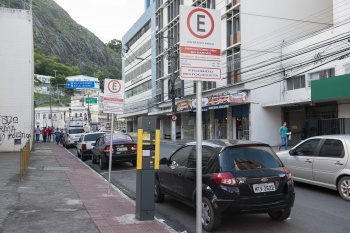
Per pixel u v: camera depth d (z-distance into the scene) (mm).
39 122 88062
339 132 20750
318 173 9320
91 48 168250
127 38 67000
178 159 7727
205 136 36688
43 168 14672
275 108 28375
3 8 22281
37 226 6082
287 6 29750
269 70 28141
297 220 6859
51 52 144250
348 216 7129
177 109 38312
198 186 4059
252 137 27594
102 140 16469
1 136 21781
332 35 22625
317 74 23859
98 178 12219
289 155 10398
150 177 6605
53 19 165625
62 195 8898
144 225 6195
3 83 22016
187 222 6930
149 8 52250
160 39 48094
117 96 9953
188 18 4086
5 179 11320
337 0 22516
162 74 47031
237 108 30484
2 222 6312
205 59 4137
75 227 6031
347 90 19375
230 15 30891
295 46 26312
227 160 6230
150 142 6660
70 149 28562
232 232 6137
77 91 107688
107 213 7055
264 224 6605
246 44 28500
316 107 24875
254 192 6043
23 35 22609
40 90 105188
